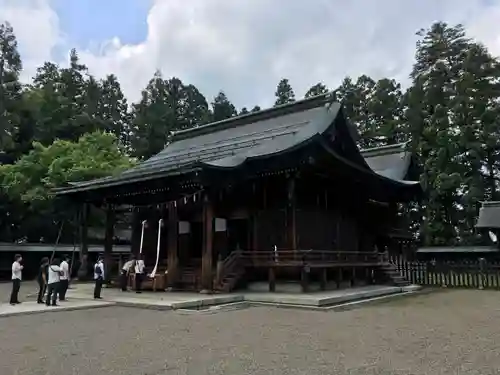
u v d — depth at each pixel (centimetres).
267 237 1894
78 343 828
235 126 2677
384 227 2805
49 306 1342
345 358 711
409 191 2747
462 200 4141
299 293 1650
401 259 2633
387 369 642
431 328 1020
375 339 877
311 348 787
